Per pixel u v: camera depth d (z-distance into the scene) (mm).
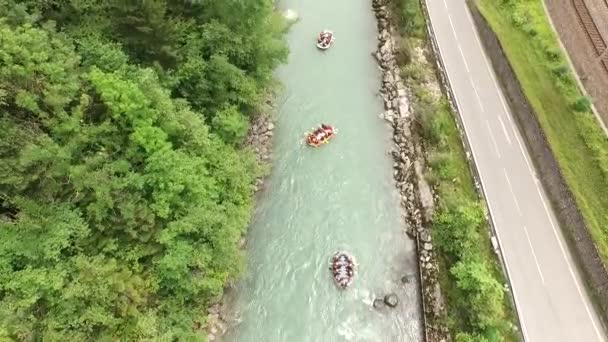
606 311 30781
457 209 35094
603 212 33844
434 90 44875
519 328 31016
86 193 27891
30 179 25859
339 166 42594
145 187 30156
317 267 36938
